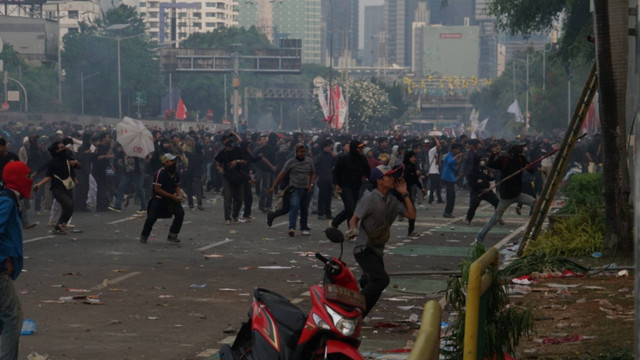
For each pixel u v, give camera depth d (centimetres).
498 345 727
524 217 2759
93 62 12550
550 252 1630
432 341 385
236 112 10062
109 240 1988
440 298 1288
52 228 2223
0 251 806
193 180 2853
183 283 1410
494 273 684
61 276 1462
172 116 11256
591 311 1122
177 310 1191
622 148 1605
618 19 1588
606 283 1353
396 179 1006
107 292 1319
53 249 1814
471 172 2488
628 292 1257
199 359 927
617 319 1059
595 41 1623
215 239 2039
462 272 776
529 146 4162
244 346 786
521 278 1410
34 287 1354
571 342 956
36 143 2598
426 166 3719
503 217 2755
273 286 1391
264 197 2841
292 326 709
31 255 1716
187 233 2167
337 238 693
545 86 9569
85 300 1241
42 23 13725
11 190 813
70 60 12488
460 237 2162
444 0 3631
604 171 1622
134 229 2234
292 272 1542
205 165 3703
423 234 2225
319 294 684
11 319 816
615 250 1597
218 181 3653
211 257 1723
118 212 2723
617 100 1595
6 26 13612
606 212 1617
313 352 683
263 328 723
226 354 774
